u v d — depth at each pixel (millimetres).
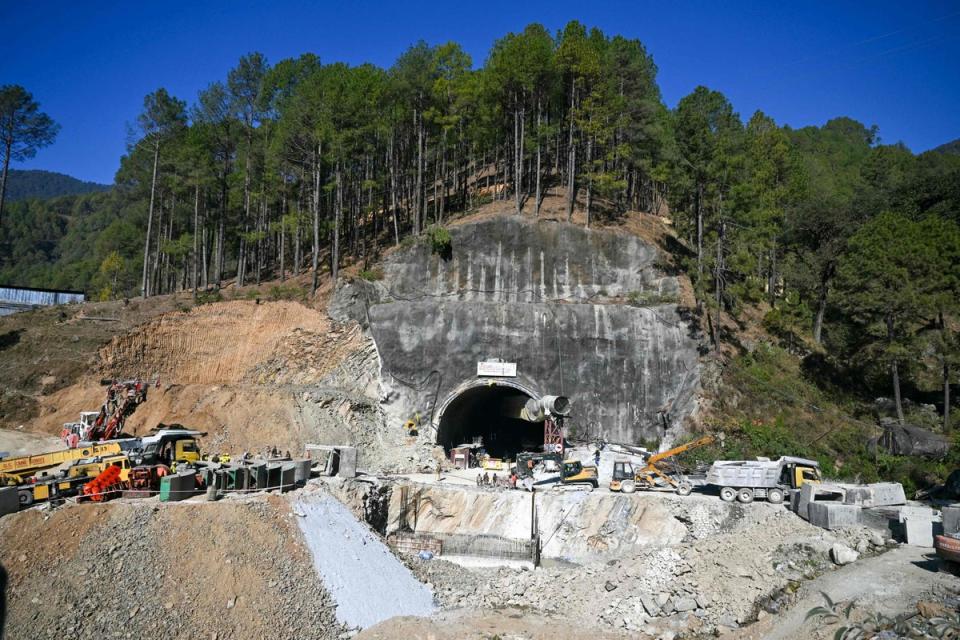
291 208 63875
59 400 44250
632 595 26781
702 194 52844
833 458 44156
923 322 47750
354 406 49719
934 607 20703
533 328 52969
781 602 24656
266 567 25859
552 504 40156
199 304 54594
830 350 53875
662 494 39281
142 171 67375
